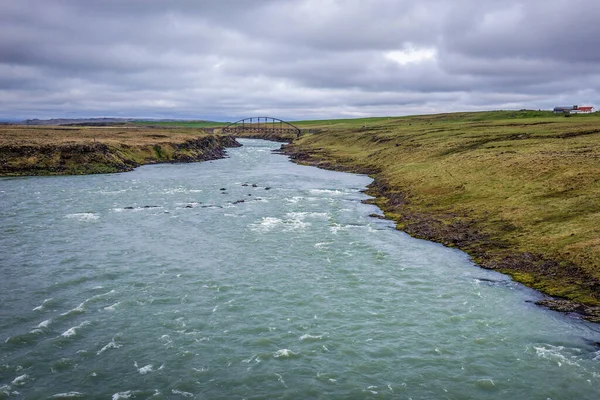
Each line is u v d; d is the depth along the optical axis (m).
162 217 61.47
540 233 45.62
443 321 31.64
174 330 30.33
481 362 26.64
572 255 38.97
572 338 28.95
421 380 25.05
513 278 38.62
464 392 23.95
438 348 28.20
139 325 30.89
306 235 52.81
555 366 26.03
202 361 26.81
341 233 53.72
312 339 29.33
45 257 43.97
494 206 57.06
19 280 38.06
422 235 52.19
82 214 62.19
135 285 37.56
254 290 36.91
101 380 24.81
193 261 43.59
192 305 34.03
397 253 46.19
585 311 31.83
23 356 26.84
